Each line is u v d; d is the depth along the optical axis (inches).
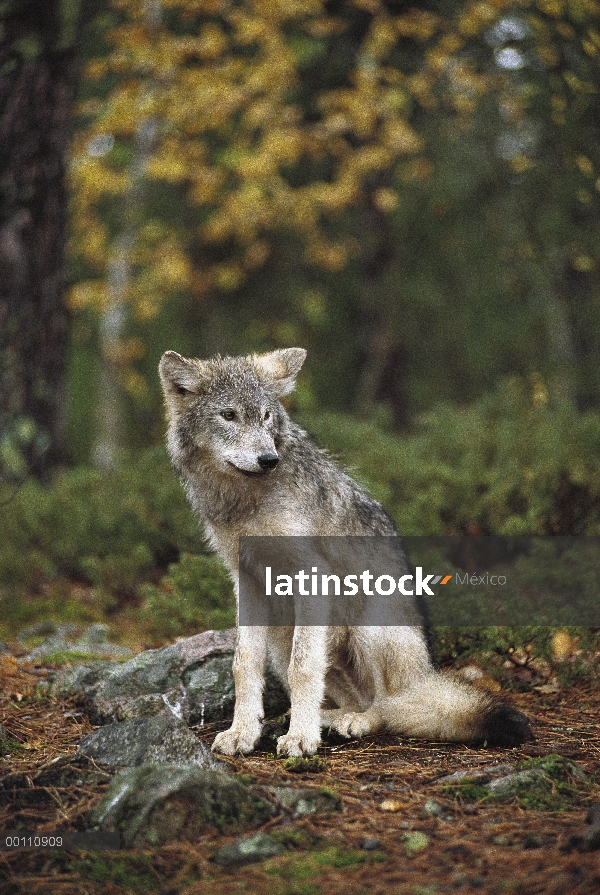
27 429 340.8
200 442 199.9
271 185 651.5
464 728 187.5
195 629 273.9
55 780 153.2
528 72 510.0
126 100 572.1
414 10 560.7
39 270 359.9
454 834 138.4
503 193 682.8
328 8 601.3
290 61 568.1
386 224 739.4
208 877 126.8
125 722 166.9
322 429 401.1
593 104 465.7
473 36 542.9
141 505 353.1
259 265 811.4
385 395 801.6
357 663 209.8
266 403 199.9
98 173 633.0
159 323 831.1
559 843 131.9
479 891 118.3
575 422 386.3
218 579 275.4
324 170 754.2
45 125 350.9
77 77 368.5
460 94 582.2
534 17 460.1
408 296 762.2
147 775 144.9
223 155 638.5
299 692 187.3
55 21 346.3
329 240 775.7
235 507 194.5
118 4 522.6
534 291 770.2
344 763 175.5
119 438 727.7
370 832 140.1
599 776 163.5
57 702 214.1
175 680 209.3
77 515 361.4
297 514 193.3
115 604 329.1
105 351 692.7
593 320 744.3
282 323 851.4
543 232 612.4
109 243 748.6
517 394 421.1
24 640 295.0
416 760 176.7
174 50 542.0
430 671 205.9
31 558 352.8
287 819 144.5
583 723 201.9
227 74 569.6
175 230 753.6
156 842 135.5
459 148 690.8
